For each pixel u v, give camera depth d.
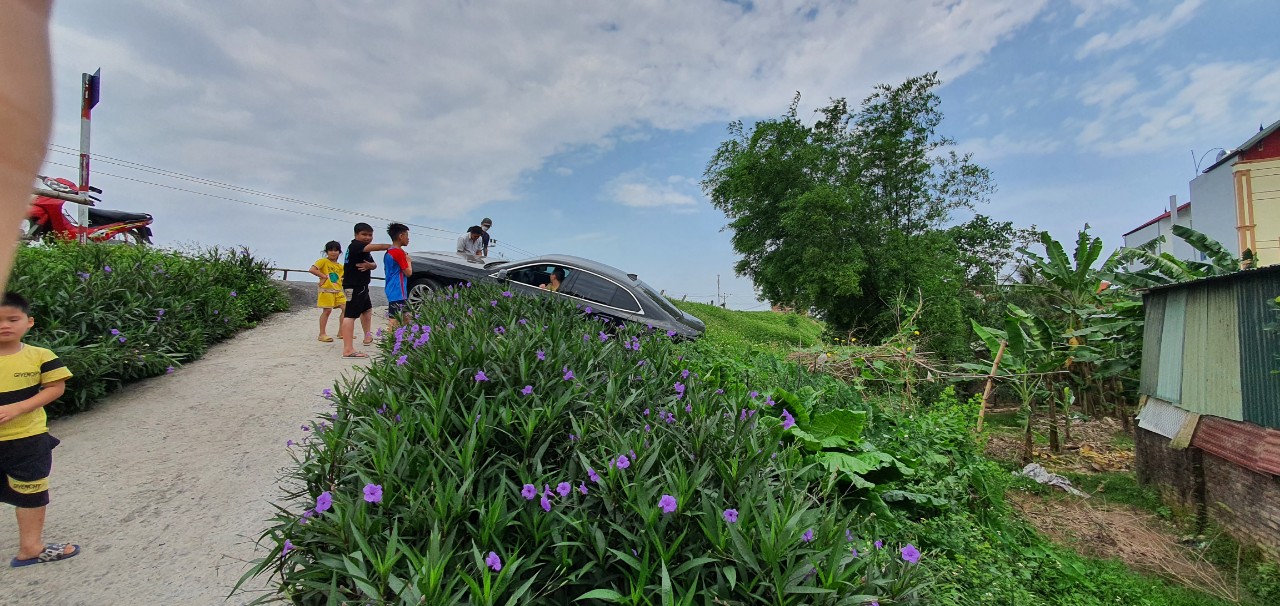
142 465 4.44
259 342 8.55
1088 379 11.35
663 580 1.77
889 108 19.58
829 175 18.55
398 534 1.96
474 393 3.15
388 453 2.34
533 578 1.76
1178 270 10.60
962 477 5.51
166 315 7.25
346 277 7.66
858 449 4.72
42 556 3.23
